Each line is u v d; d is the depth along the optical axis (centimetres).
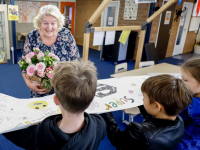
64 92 65
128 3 559
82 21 751
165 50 608
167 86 84
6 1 527
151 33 525
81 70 70
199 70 105
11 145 194
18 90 325
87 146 69
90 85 69
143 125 88
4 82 353
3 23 461
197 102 106
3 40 480
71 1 737
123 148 94
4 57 478
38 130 71
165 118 89
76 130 72
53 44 162
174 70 264
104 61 564
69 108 67
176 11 580
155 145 83
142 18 527
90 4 695
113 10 623
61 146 66
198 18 691
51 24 149
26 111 121
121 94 159
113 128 109
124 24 589
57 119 75
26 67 139
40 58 134
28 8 616
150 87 89
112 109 133
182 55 684
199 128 106
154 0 249
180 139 93
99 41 231
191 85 109
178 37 661
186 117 112
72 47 169
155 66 280
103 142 209
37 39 159
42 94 160
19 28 617
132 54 574
